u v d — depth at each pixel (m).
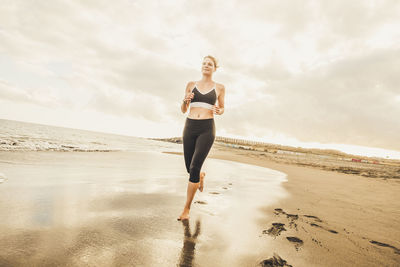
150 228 1.68
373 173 10.71
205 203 2.56
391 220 2.35
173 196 2.74
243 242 1.57
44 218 1.70
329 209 2.68
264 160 15.03
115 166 5.11
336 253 1.49
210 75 2.39
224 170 6.53
